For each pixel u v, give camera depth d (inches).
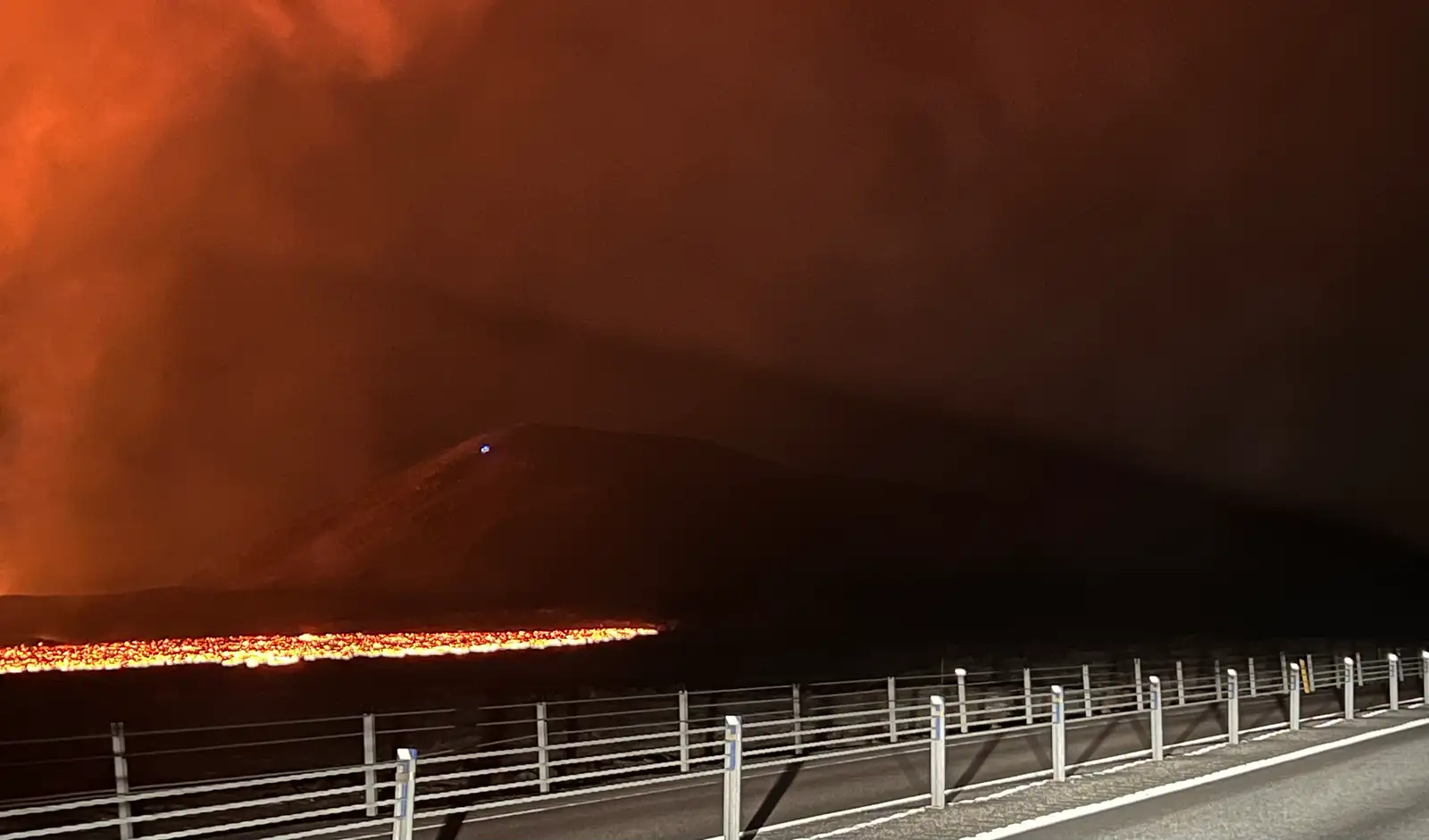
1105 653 1486.2
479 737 704.4
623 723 793.6
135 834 458.6
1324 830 401.4
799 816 469.1
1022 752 708.7
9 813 314.3
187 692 943.7
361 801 542.3
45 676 1055.6
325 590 3538.4
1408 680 1380.4
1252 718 912.9
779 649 1694.1
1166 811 449.1
